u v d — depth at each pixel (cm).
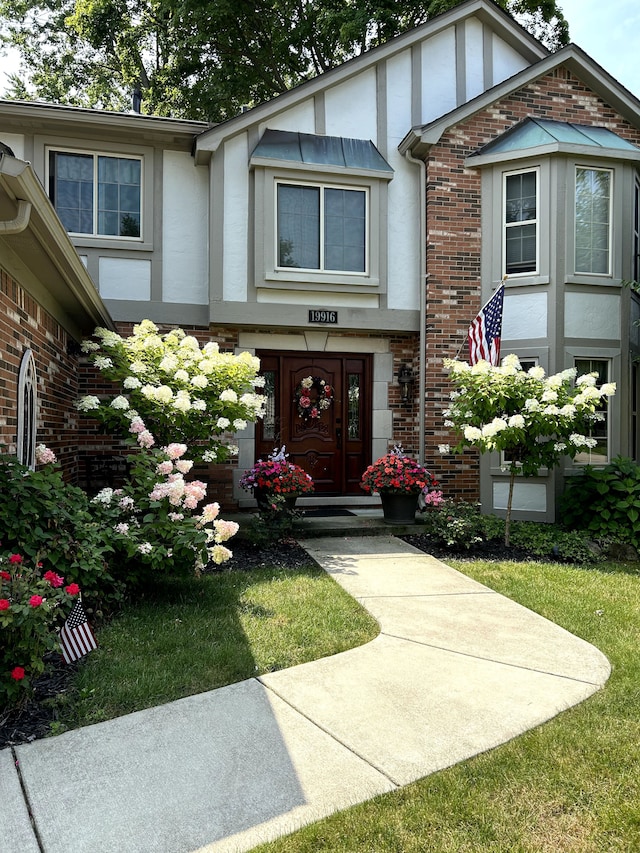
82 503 452
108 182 866
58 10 1845
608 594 541
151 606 485
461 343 905
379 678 362
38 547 386
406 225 924
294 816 234
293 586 545
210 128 845
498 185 900
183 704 325
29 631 300
